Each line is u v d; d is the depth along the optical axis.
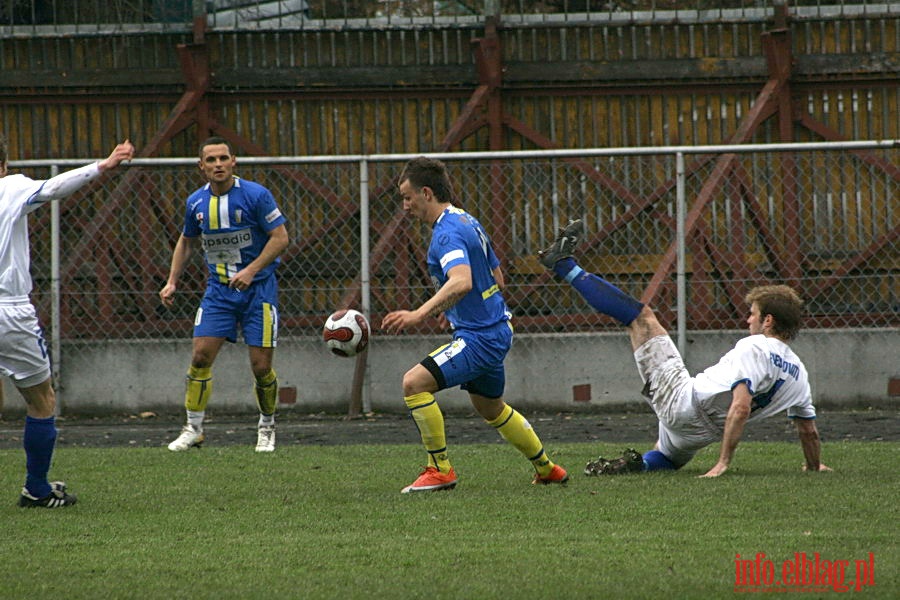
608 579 14.94
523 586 14.62
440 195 22.27
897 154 42.69
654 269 42.75
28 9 46.12
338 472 26.20
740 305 41.88
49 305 41.62
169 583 15.10
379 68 45.78
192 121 45.16
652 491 22.14
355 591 14.52
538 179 43.47
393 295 42.34
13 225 20.53
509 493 22.34
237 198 29.84
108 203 41.59
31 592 14.66
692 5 45.78
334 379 39.97
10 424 38.34
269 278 30.39
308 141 45.91
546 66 45.47
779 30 43.88
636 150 37.91
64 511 21.25
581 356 39.53
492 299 22.44
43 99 46.12
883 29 44.88
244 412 40.00
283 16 46.12
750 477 23.84
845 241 42.53
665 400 24.53
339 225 43.69
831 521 18.92
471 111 44.25
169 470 26.70
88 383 39.69
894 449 28.86
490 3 45.16
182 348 39.84
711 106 45.47
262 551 17.12
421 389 22.47
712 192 41.34
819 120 45.09
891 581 14.73
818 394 39.19
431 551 16.89
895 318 41.56
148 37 46.12
